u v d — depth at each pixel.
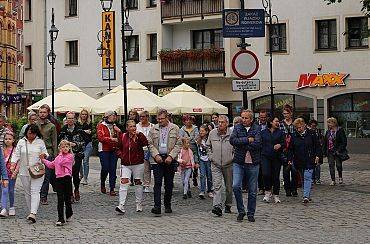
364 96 49.47
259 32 21.69
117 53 60.47
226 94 54.94
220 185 18.61
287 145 21.31
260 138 17.53
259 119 21.67
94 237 15.28
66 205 17.69
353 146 49.56
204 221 17.75
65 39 63.88
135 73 59.31
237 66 21.38
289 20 52.09
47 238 15.19
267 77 52.78
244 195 23.41
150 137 19.23
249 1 53.38
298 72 51.81
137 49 59.41
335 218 18.09
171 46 58.00
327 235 15.30
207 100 37.81
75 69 63.16
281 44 52.62
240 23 21.58
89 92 62.16
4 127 22.64
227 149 18.48
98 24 61.66
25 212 19.64
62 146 17.45
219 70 54.12
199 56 54.88
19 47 95.62
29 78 67.69
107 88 61.09
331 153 27.14
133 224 17.28
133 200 22.42
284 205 20.86
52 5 64.94
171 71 56.47
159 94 58.16
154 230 16.28
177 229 16.42
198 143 22.97
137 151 19.44
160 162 18.92
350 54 49.88
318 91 50.94
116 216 18.77
